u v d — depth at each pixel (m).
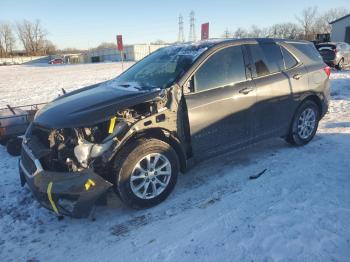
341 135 6.00
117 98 3.82
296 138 5.39
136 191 3.69
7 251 3.26
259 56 4.82
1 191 4.46
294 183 4.24
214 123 4.21
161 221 3.59
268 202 3.82
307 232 3.21
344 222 3.34
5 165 5.41
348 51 18.28
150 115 3.73
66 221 3.70
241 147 4.65
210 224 3.47
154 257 3.05
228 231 3.33
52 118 3.69
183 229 3.43
